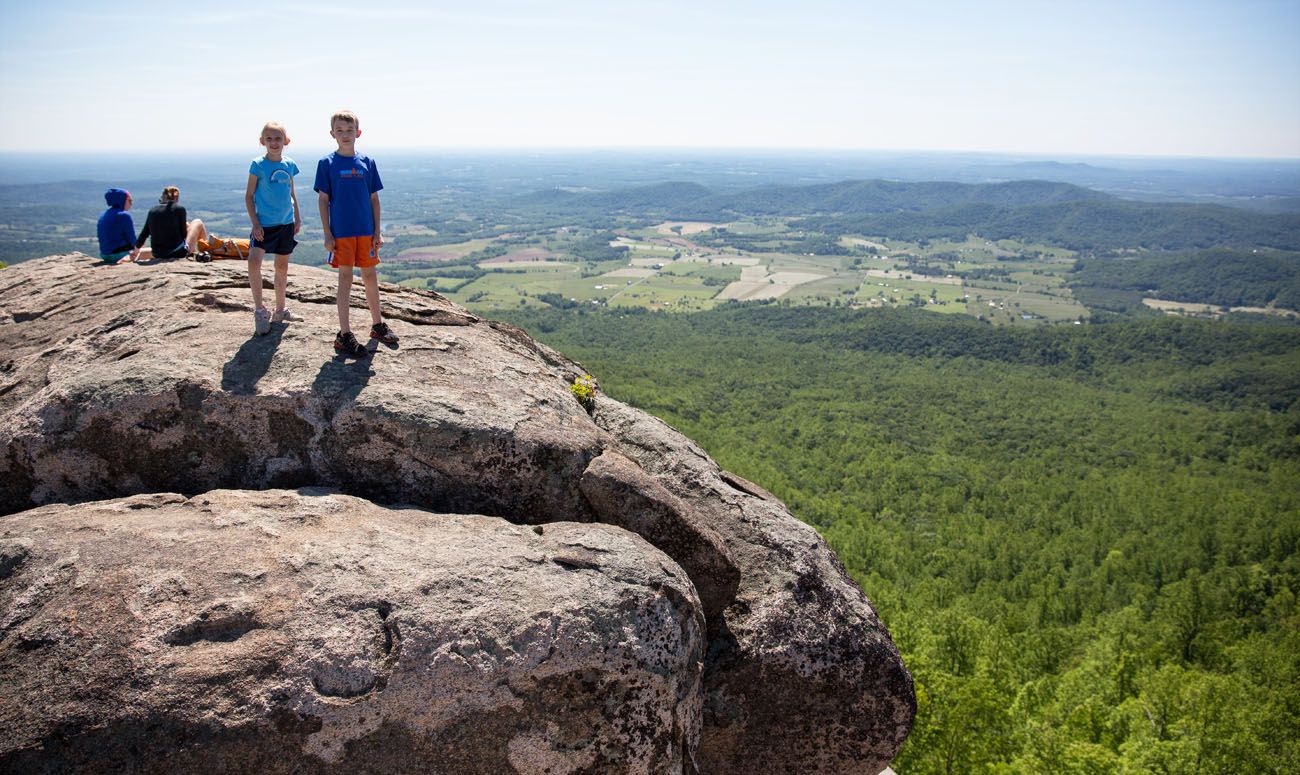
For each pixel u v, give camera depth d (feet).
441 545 19.30
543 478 23.13
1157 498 275.39
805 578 25.09
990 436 353.10
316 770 16.06
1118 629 149.69
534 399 26.13
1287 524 235.20
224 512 19.60
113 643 15.99
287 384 23.00
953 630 119.24
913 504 271.49
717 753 24.25
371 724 16.33
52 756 14.92
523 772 17.58
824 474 292.20
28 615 16.58
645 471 27.63
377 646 16.78
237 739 15.55
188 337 25.31
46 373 25.04
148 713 15.31
